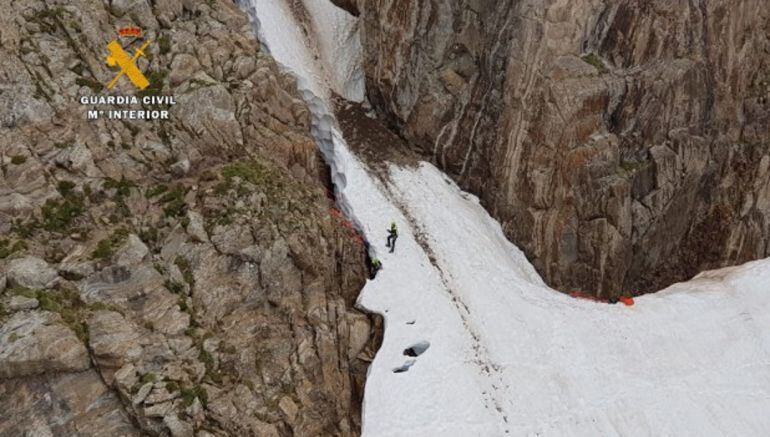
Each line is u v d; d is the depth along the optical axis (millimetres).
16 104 17125
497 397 21125
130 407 14953
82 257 16094
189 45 21203
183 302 16844
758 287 26922
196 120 19734
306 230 19516
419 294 22766
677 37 27250
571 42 26719
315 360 18516
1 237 15664
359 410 20031
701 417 22734
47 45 18422
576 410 21734
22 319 14453
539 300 25016
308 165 22891
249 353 17297
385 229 24828
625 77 27094
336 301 20125
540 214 27469
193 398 15617
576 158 26656
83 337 14945
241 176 19062
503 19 27688
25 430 14016
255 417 16719
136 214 17641
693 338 25125
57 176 16969
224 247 17781
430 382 20562
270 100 22406
